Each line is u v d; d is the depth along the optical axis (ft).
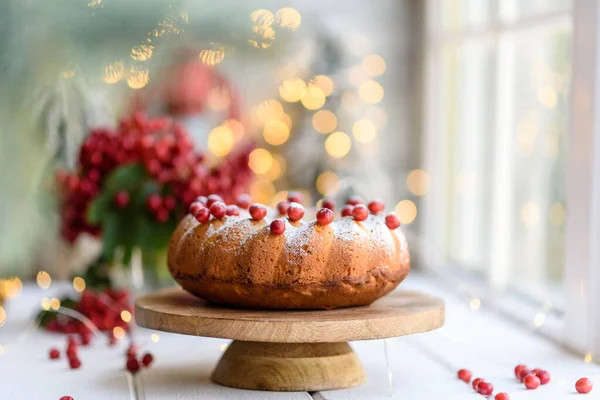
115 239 5.25
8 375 4.58
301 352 4.30
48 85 5.48
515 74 6.05
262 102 7.45
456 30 6.75
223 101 7.32
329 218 4.17
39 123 5.63
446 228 7.18
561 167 5.75
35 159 5.75
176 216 5.28
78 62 5.47
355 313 4.15
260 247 4.14
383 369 4.66
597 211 4.76
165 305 4.34
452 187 7.12
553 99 5.78
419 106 7.47
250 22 5.98
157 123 5.34
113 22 5.35
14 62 5.45
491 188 6.10
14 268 6.73
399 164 7.58
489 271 6.12
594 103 4.71
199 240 4.29
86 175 5.39
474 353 4.95
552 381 4.43
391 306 4.32
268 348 4.31
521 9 5.86
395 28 7.51
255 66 7.34
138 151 5.26
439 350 5.01
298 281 4.11
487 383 4.23
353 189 7.09
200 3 5.83
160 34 5.39
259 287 4.13
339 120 7.25
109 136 5.34
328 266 4.13
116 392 4.31
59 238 6.47
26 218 6.18
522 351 4.98
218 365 4.43
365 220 4.29
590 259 4.77
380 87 7.51
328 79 7.29
